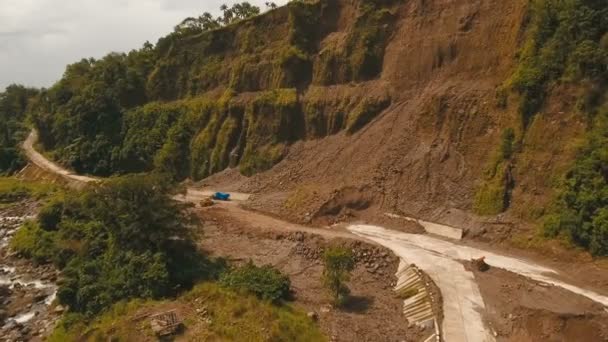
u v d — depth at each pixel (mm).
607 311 25688
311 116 58062
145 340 27156
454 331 26359
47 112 93875
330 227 42406
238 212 49219
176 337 27359
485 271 32000
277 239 41438
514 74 41625
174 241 37625
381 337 27312
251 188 55719
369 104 53156
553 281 29719
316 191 47531
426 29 52719
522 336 25719
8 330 33125
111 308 31750
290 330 27281
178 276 34562
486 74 45500
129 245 36531
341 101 56250
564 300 27406
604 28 37219
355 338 27281
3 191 68875
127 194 36844
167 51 82438
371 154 48625
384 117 51406
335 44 60000
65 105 88875
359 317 29531
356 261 36094
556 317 25578
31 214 59531
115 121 79375
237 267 36188
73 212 48688
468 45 48312
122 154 72750
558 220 33281
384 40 56562
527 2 43781
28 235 48688
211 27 82750
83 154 77000
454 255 34688
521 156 38312
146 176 37875
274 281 31953
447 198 41000
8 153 87938
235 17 83312
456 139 43625
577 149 34625
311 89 60375
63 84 95250
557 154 36094
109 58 92562
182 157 67812
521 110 39438
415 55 52375
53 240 46000
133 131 75125
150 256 35000
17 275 42500
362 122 53125
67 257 42625
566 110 36938
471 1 49906
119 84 82250
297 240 40219
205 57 76688
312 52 62906
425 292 30281
